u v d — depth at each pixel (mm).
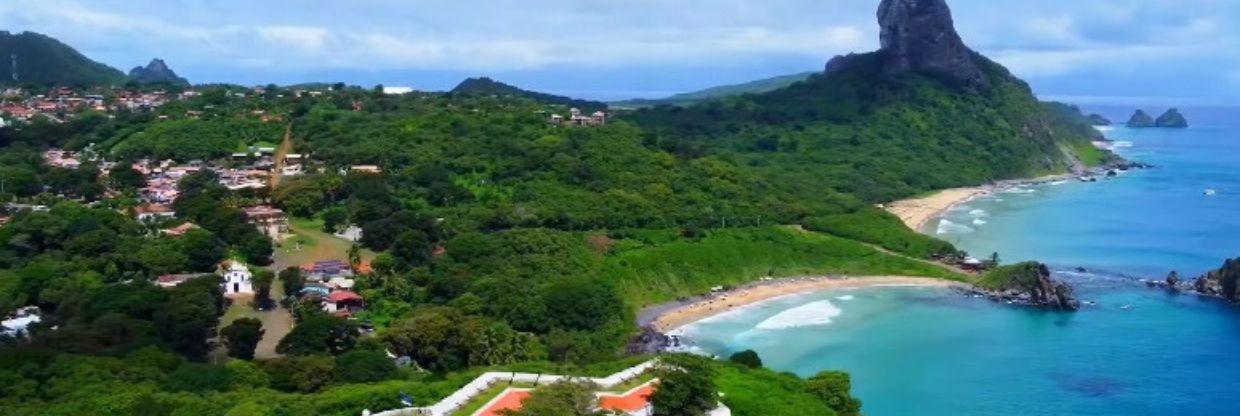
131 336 143375
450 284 183750
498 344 149000
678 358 108188
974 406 152125
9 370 121312
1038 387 161125
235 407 105125
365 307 174500
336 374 127625
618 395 103000
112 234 193875
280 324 165750
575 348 166875
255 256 195625
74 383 119562
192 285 166125
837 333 194250
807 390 131875
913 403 153750
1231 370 169625
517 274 195500
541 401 94750
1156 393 157875
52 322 157500
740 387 124812
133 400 110438
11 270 176750
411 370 136375
